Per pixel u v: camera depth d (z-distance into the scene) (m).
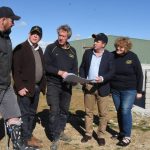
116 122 5.92
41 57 4.47
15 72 4.25
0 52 3.81
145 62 11.56
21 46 4.28
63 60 4.61
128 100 4.75
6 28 3.84
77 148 4.72
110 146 4.85
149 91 7.01
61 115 4.77
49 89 4.64
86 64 4.75
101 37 4.57
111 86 4.86
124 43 4.61
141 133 5.43
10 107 3.97
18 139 3.97
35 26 4.34
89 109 4.88
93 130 5.38
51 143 4.86
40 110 6.39
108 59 4.66
